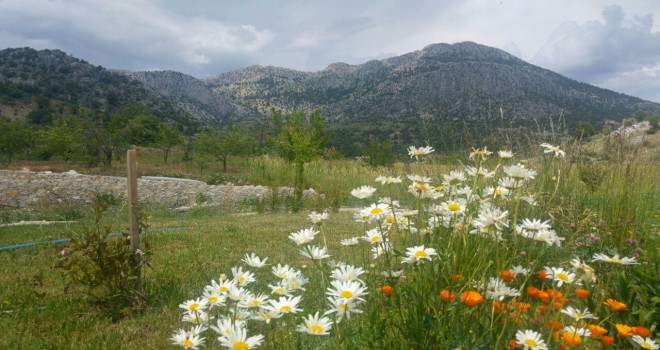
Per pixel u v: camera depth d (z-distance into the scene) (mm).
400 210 2668
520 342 1572
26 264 5312
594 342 1994
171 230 7867
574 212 4238
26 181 13648
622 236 3816
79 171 24297
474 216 2410
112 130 29094
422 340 1800
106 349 2893
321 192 15070
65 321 3354
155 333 3105
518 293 1844
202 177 23516
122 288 3686
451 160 4418
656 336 2146
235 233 7445
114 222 9188
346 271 2025
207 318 2148
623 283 2408
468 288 1807
